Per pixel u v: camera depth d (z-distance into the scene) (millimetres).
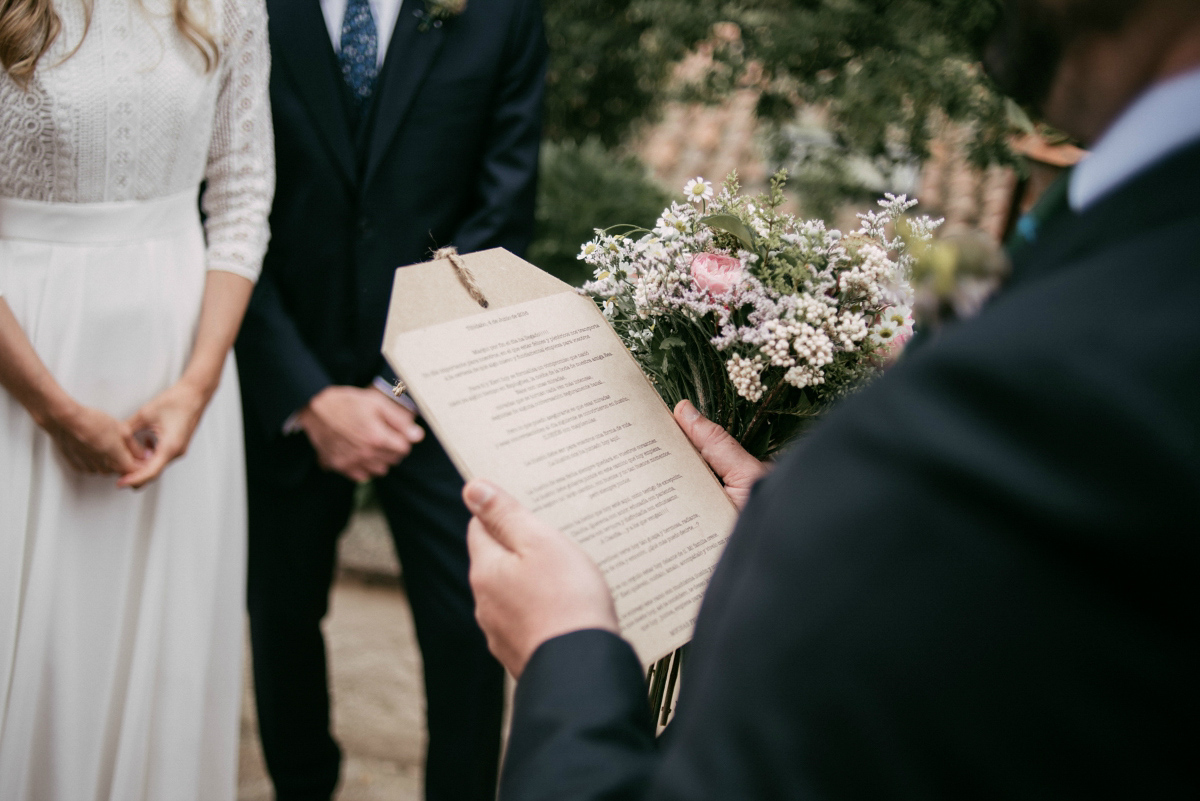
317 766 2021
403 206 1772
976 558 338
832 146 3004
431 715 1923
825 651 362
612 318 1012
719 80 2904
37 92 1316
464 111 1777
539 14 1887
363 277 1791
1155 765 327
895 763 348
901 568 351
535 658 605
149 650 1499
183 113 1450
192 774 1579
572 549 669
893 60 2645
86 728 1464
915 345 631
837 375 919
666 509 830
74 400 1386
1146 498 315
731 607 414
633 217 4215
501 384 834
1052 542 328
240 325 1741
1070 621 327
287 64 1685
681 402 945
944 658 341
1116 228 380
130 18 1376
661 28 2859
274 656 1931
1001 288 453
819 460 396
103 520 1449
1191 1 369
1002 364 347
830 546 369
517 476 789
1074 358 336
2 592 1353
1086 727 328
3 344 1303
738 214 994
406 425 1753
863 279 905
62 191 1380
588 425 848
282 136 1715
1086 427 327
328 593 1982
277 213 1768
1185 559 313
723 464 913
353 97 1757
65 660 1420
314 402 1739
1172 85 382
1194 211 357
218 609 1642
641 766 524
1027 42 429
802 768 363
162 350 1495
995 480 335
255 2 1565
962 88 2555
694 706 423
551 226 4188
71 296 1401
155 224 1478
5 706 1376
